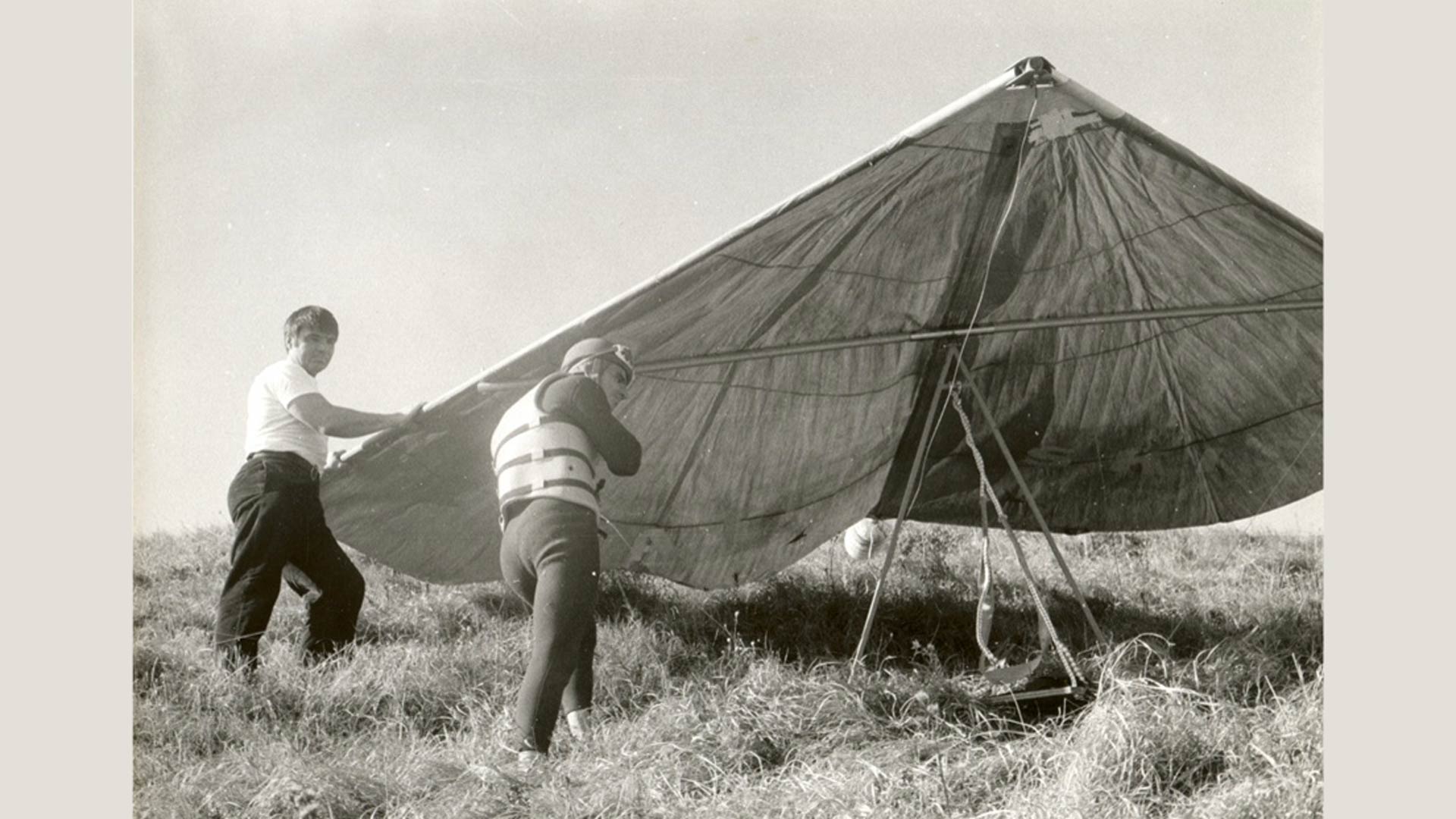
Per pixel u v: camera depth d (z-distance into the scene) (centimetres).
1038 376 617
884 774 450
